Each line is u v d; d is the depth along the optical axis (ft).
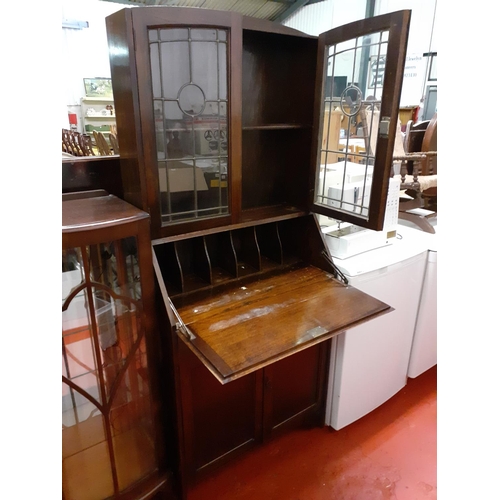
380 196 4.53
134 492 4.52
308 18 20.66
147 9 3.54
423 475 5.56
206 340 4.03
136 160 3.94
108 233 3.52
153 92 3.83
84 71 20.65
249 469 5.61
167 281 5.03
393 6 16.76
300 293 5.02
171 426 4.60
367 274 5.51
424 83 16.35
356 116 4.75
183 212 4.39
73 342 3.69
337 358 5.74
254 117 5.37
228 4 17.51
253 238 5.39
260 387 5.13
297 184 5.68
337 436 6.20
